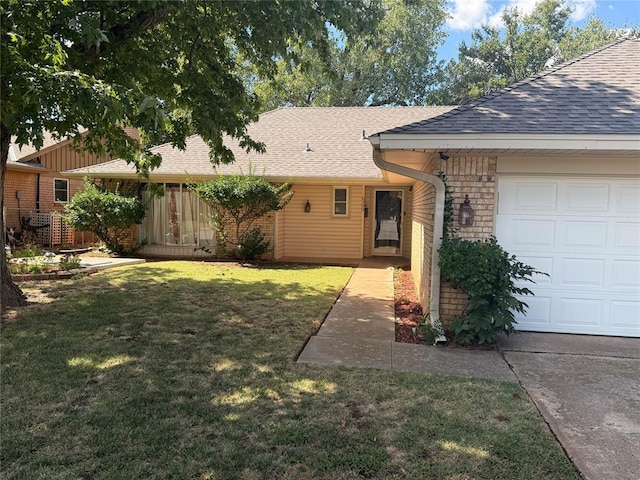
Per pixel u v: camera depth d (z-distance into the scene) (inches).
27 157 634.8
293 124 631.2
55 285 338.3
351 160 529.3
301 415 135.7
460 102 1227.9
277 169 513.7
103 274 393.4
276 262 502.3
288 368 175.9
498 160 226.1
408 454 115.3
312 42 290.0
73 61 233.9
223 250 508.7
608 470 110.2
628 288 228.5
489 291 204.8
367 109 658.2
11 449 113.8
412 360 190.1
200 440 120.0
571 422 135.6
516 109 215.0
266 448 116.7
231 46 392.5
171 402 142.8
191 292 320.5
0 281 259.0
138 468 106.7
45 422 128.0
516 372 178.2
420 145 198.8
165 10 246.8
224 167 520.4
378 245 569.9
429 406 144.3
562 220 229.8
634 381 170.2
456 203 225.8
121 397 145.7
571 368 183.8
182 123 323.3
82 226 503.2
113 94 159.0
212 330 226.7
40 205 671.8
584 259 230.8
